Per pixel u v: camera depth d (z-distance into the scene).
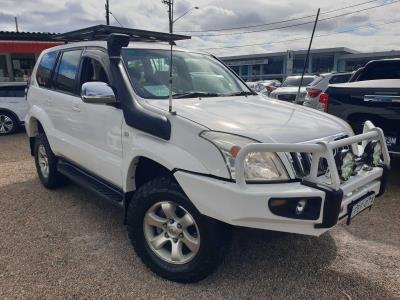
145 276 2.96
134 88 3.27
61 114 4.34
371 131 3.04
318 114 3.41
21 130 10.86
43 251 3.35
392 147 4.75
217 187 2.44
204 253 2.67
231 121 2.74
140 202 2.94
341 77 10.62
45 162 5.04
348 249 3.41
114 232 3.74
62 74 4.49
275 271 3.05
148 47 3.88
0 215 4.17
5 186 5.21
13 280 2.89
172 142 2.75
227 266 3.10
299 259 3.23
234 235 3.58
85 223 3.95
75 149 4.05
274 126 2.76
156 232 3.02
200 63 4.14
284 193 2.35
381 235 3.69
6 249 3.38
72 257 3.24
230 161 2.47
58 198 4.70
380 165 3.04
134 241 3.04
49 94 4.67
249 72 54.22
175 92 3.48
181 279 2.82
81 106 3.86
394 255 3.31
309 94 7.21
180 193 2.71
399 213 4.19
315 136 2.77
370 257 3.28
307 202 2.40
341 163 2.53
